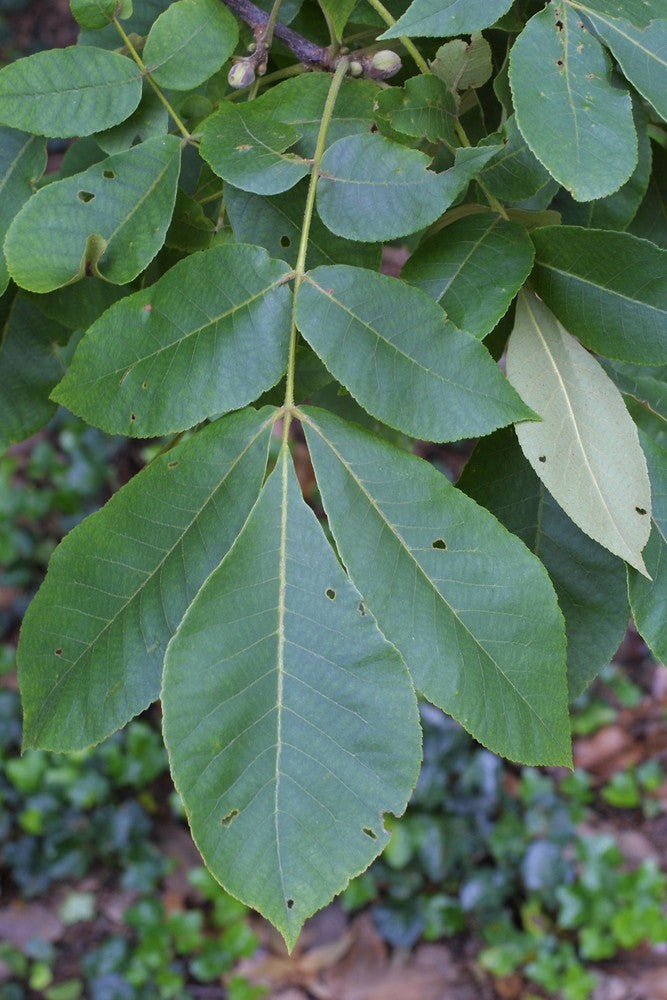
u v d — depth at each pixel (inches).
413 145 30.2
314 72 30.5
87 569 28.0
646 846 100.3
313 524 27.9
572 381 29.1
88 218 29.8
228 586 27.5
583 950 91.5
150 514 28.1
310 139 30.0
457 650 27.6
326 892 26.9
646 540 28.6
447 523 28.0
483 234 29.5
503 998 90.6
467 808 98.8
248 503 28.3
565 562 29.9
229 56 31.0
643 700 107.2
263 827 27.0
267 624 27.5
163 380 28.5
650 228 34.6
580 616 29.8
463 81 30.4
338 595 27.7
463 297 29.0
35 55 30.3
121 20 32.0
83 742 27.9
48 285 29.5
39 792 98.6
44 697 27.9
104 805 99.0
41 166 31.3
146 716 105.5
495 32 32.4
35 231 29.6
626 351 29.1
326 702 27.3
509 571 27.8
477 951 93.0
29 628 27.8
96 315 32.0
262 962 92.0
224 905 94.5
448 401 28.1
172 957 93.0
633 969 91.6
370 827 27.1
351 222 29.1
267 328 28.7
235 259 28.8
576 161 27.9
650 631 29.0
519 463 30.1
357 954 92.5
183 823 102.2
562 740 27.6
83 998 91.0
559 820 99.0
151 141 30.2
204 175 32.0
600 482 28.7
